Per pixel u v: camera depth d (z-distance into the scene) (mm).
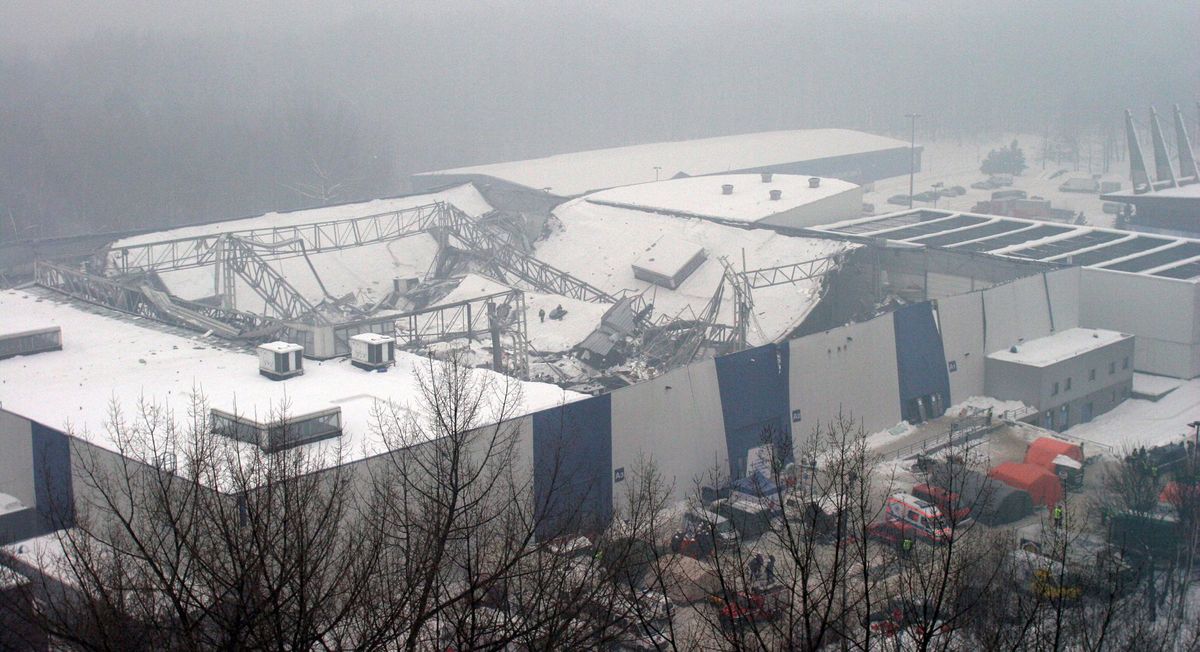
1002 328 42781
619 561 13523
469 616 12469
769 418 34188
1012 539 21141
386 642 11414
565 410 27969
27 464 27391
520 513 13773
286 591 12250
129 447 20922
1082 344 43531
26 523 26859
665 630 14875
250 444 23547
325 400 29141
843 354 36688
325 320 48156
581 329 47938
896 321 38656
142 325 38844
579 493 28156
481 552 13883
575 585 13336
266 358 31531
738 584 17250
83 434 26109
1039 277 44625
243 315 39656
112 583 11656
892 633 12344
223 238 49125
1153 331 46406
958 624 13914
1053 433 37594
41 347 34781
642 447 30438
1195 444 32281
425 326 44344
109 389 30500
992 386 41781
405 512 13359
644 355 46062
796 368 35156
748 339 46625
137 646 10883
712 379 32594
